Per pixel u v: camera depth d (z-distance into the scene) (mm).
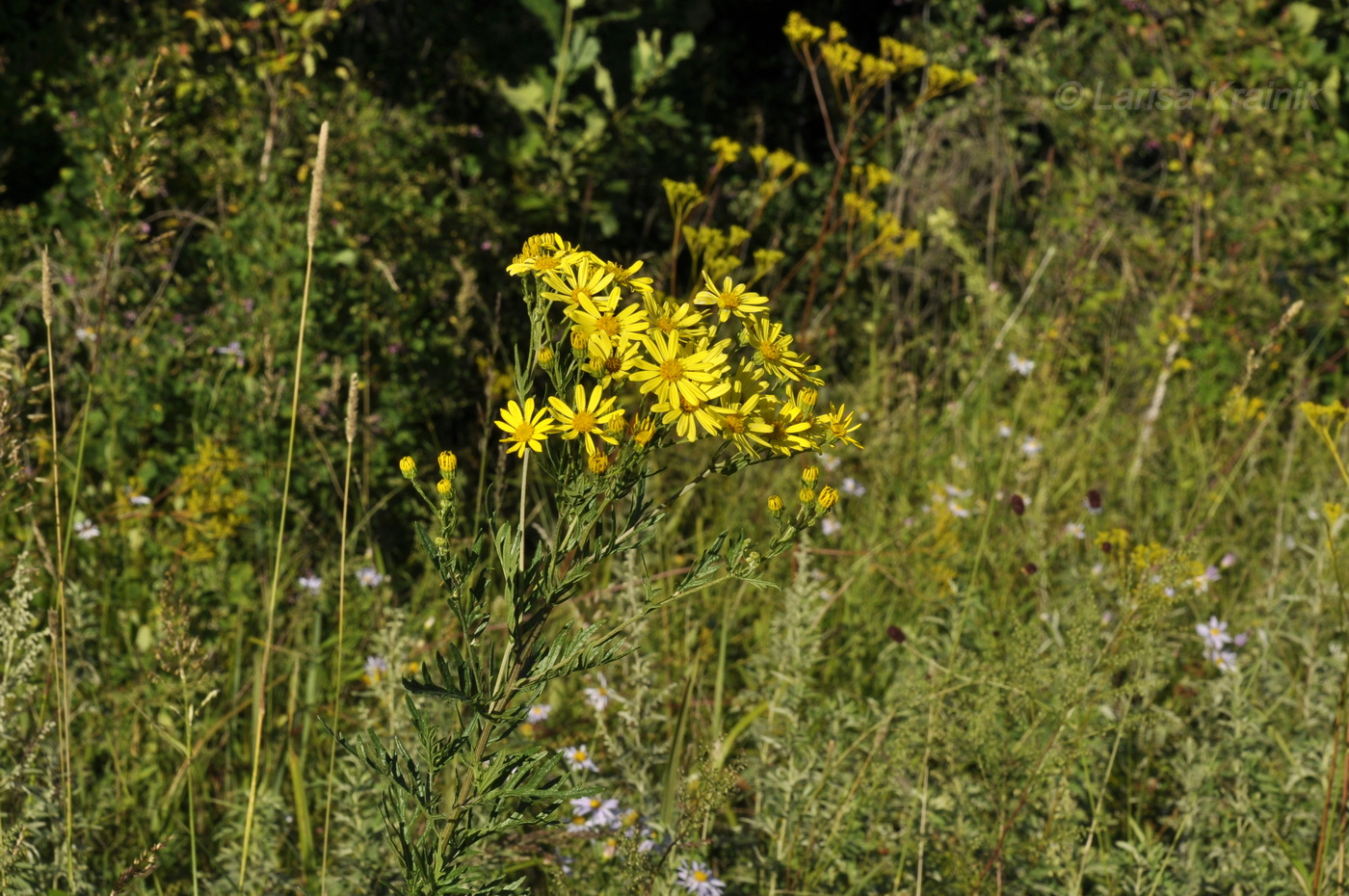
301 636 3252
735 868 2648
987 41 7273
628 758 2754
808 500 1546
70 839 2215
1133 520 4480
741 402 1564
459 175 5445
